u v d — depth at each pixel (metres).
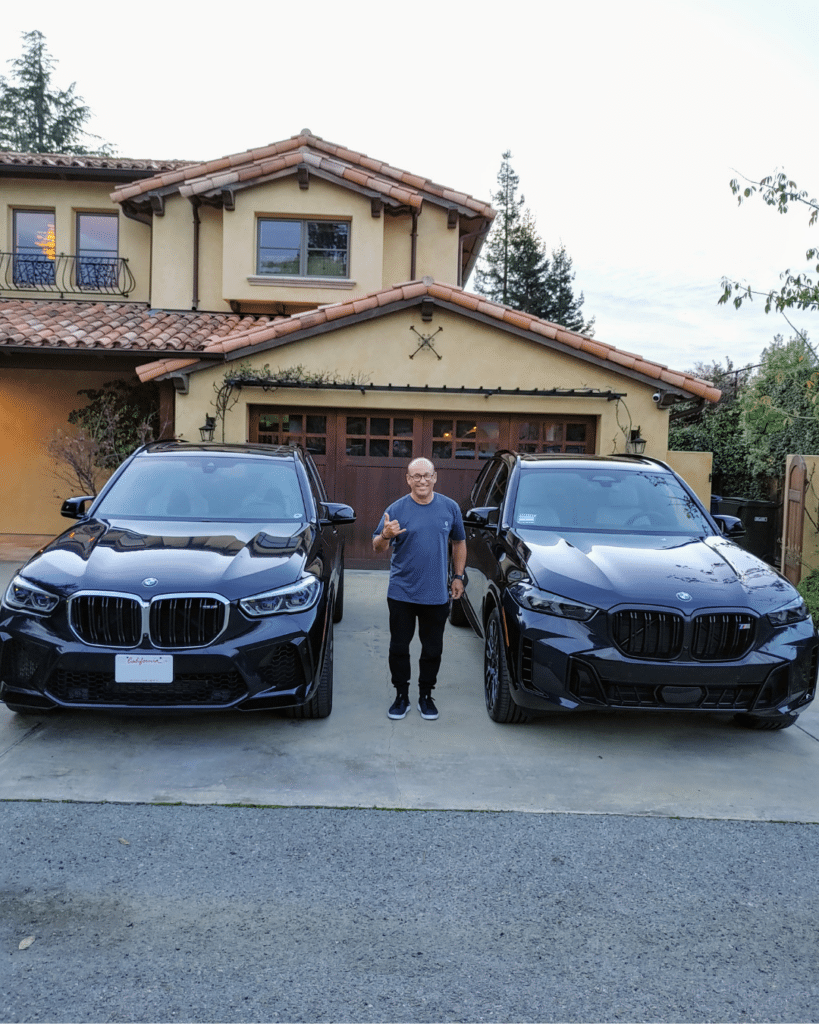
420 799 3.73
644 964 2.54
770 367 11.67
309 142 13.29
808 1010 2.34
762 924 2.79
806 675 4.35
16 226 14.08
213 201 12.79
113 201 12.88
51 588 4.11
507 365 9.67
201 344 10.28
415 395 9.72
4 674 4.08
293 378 9.56
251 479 5.70
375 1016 2.26
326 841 3.31
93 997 2.31
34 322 11.16
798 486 8.36
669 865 3.19
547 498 5.68
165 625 3.98
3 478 12.93
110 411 11.51
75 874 2.99
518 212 45.31
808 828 3.55
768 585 4.52
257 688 4.06
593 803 3.75
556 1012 2.30
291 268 13.05
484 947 2.61
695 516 5.61
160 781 3.83
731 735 4.72
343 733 4.55
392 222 13.57
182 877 3.00
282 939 2.62
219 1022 2.22
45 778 3.82
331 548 5.60
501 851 3.27
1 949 2.53
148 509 5.32
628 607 4.18
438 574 4.71
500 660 4.66
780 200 7.24
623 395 9.73
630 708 4.17
